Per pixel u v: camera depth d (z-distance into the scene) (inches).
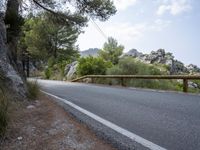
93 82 860.6
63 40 1814.7
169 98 368.8
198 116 240.2
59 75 1374.3
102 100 352.5
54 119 213.0
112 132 186.7
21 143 153.7
